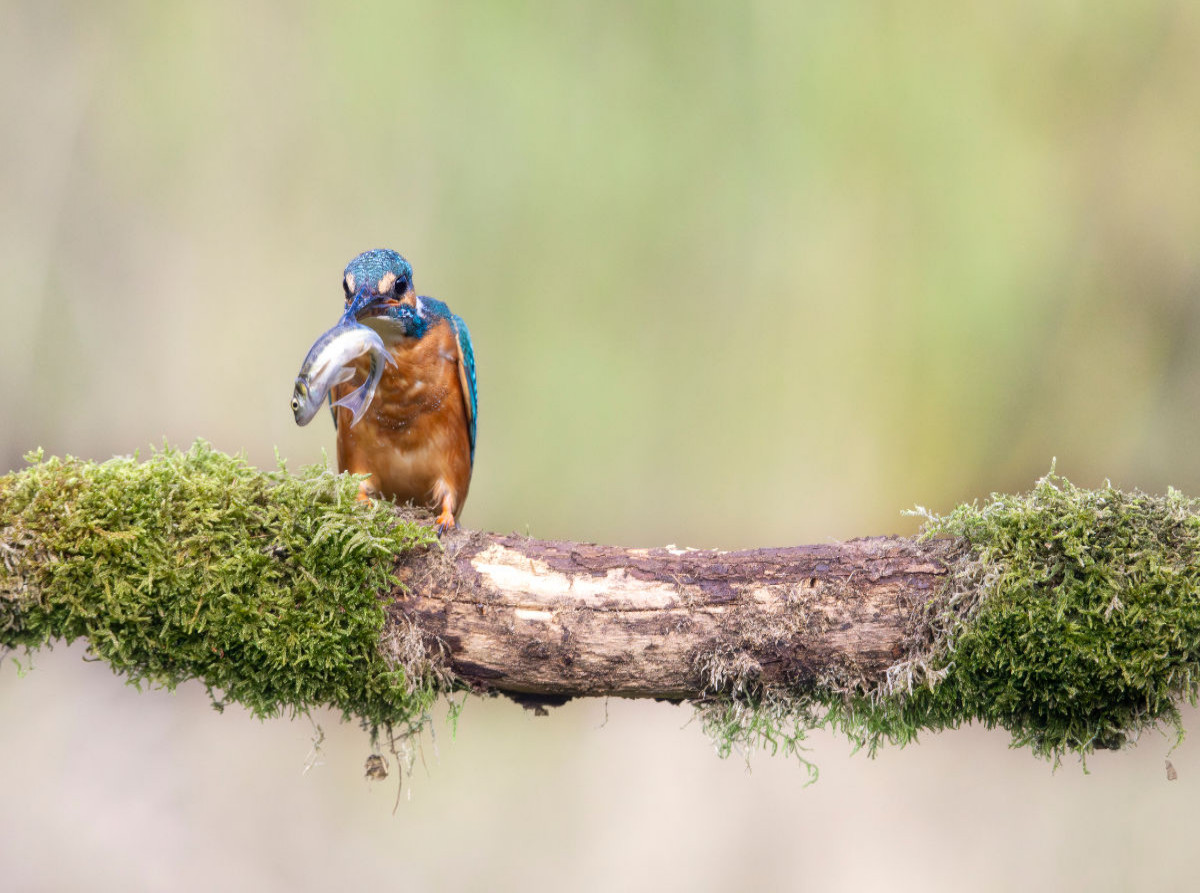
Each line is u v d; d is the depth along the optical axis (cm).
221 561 459
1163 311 1488
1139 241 1484
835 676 482
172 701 1222
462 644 483
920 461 1436
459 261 1440
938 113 1429
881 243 1443
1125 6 1443
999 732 1208
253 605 459
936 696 478
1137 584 452
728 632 481
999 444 1461
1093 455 1480
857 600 478
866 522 1437
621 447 1428
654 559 493
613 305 1445
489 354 1429
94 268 1484
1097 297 1490
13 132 1464
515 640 482
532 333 1427
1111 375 1480
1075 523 461
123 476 463
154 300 1486
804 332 1452
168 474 465
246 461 489
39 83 1468
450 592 482
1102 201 1486
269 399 1472
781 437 1446
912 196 1437
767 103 1439
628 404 1434
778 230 1448
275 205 1468
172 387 1480
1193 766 1125
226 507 464
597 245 1442
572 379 1420
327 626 466
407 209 1452
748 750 495
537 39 1432
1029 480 1473
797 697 491
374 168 1455
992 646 466
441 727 1183
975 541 479
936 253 1436
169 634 459
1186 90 1457
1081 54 1453
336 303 1465
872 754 495
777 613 479
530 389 1425
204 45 1462
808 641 479
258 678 471
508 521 1412
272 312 1473
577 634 481
